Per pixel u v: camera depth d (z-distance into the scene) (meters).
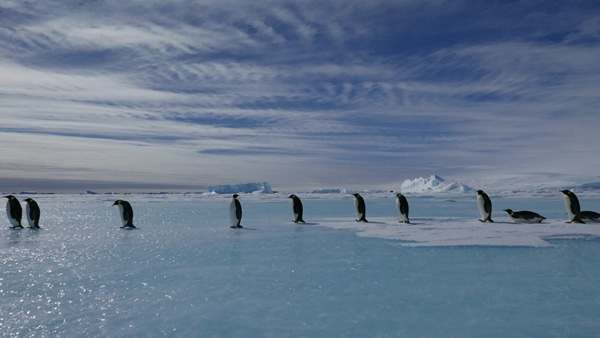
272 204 37.22
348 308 5.56
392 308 5.54
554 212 24.78
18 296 6.16
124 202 16.06
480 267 8.01
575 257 8.98
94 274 7.57
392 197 58.75
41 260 8.98
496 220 17.91
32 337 4.58
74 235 13.57
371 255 9.39
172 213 25.73
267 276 7.38
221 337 4.57
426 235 12.24
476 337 4.51
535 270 7.71
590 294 6.11
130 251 10.16
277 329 4.81
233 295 6.19
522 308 5.49
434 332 4.67
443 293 6.23
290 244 11.17
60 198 59.06
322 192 87.25
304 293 6.28
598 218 15.91
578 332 4.64
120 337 4.57
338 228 15.05
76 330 4.79
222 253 9.80
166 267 8.20
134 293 6.32
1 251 10.22
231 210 15.54
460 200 45.31
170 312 5.43
